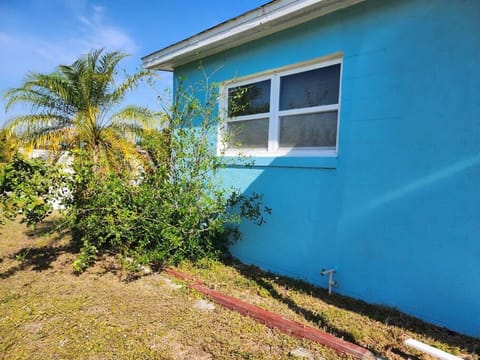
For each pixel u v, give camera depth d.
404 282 2.96
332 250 3.49
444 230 2.71
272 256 4.14
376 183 3.12
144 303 3.11
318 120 3.73
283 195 3.99
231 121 4.84
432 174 2.77
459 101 2.62
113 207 4.07
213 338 2.49
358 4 3.22
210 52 4.95
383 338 2.51
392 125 3.00
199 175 4.40
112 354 2.27
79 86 6.55
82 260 3.98
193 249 4.30
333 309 3.03
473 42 2.54
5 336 2.50
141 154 6.12
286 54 3.94
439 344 2.45
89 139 6.51
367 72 3.17
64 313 2.89
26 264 4.36
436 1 2.72
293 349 2.34
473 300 2.58
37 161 4.06
